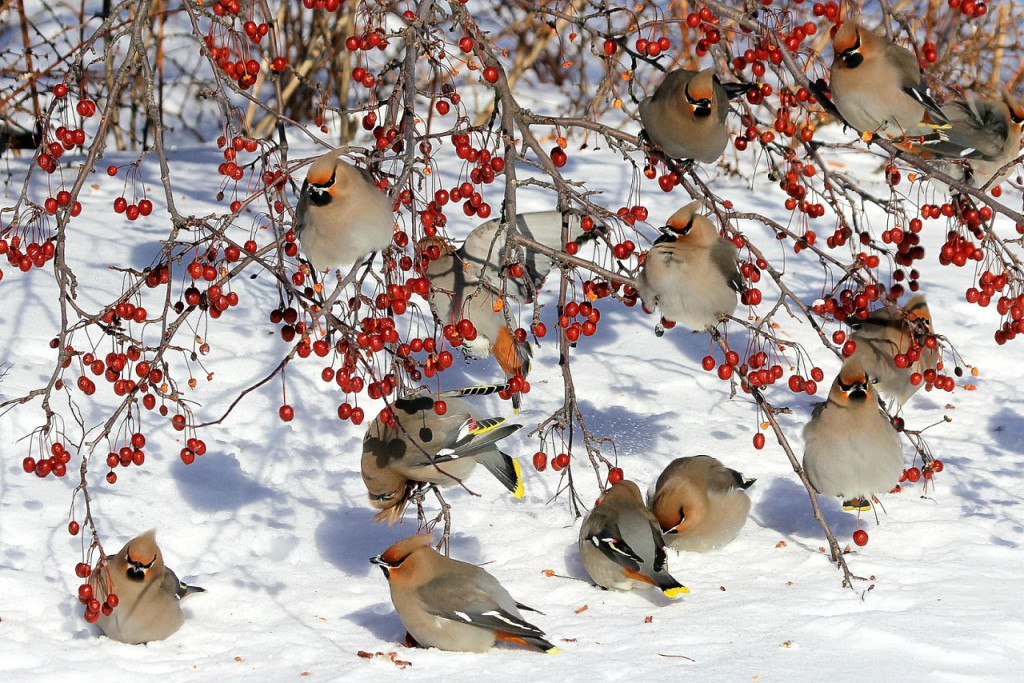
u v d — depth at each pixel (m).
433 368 8.27
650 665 7.48
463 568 7.99
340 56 19.23
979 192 8.94
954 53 17.73
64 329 7.90
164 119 20.61
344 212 8.05
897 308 9.20
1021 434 11.34
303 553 9.49
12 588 8.58
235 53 9.59
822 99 9.73
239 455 10.88
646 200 16.88
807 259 15.56
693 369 12.95
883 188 18.08
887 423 9.23
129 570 7.84
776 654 7.56
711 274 8.78
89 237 14.61
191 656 7.93
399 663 7.73
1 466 10.20
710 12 10.90
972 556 9.12
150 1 8.81
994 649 7.53
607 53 10.12
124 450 8.01
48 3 21.67
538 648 7.75
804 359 13.08
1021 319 8.87
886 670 7.30
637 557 8.39
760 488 10.53
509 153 9.14
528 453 11.16
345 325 7.48
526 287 8.93
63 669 7.61
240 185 16.91
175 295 13.48
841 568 8.88
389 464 8.76
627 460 11.00
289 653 7.92
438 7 9.75
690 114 9.42
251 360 12.45
